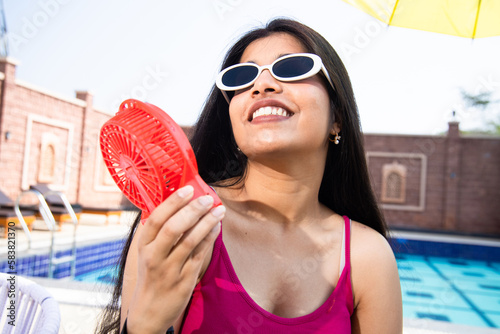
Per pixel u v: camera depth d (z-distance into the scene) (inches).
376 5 119.7
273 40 44.8
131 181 27.5
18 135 400.5
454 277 316.2
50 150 448.5
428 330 113.7
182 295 25.9
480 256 398.9
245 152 40.4
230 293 34.9
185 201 23.6
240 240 39.4
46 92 434.6
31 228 306.8
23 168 406.9
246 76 41.3
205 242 25.7
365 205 54.6
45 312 37.5
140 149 25.0
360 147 51.1
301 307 36.7
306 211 43.1
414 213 569.6
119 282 44.1
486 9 108.9
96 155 530.0
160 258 24.3
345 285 38.9
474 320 214.5
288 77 37.9
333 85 43.8
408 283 288.2
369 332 41.0
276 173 40.4
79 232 319.0
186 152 25.3
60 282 144.6
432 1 112.8
